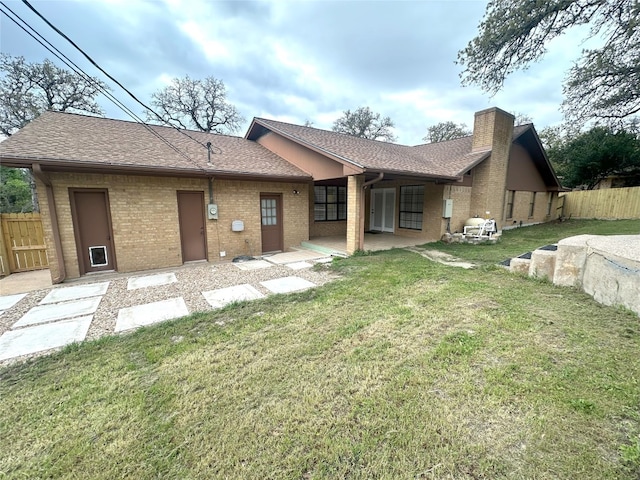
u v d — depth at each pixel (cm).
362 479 164
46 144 626
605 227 1225
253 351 310
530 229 1330
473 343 304
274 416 215
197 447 191
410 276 569
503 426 197
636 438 181
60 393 250
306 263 746
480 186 1109
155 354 309
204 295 511
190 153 820
